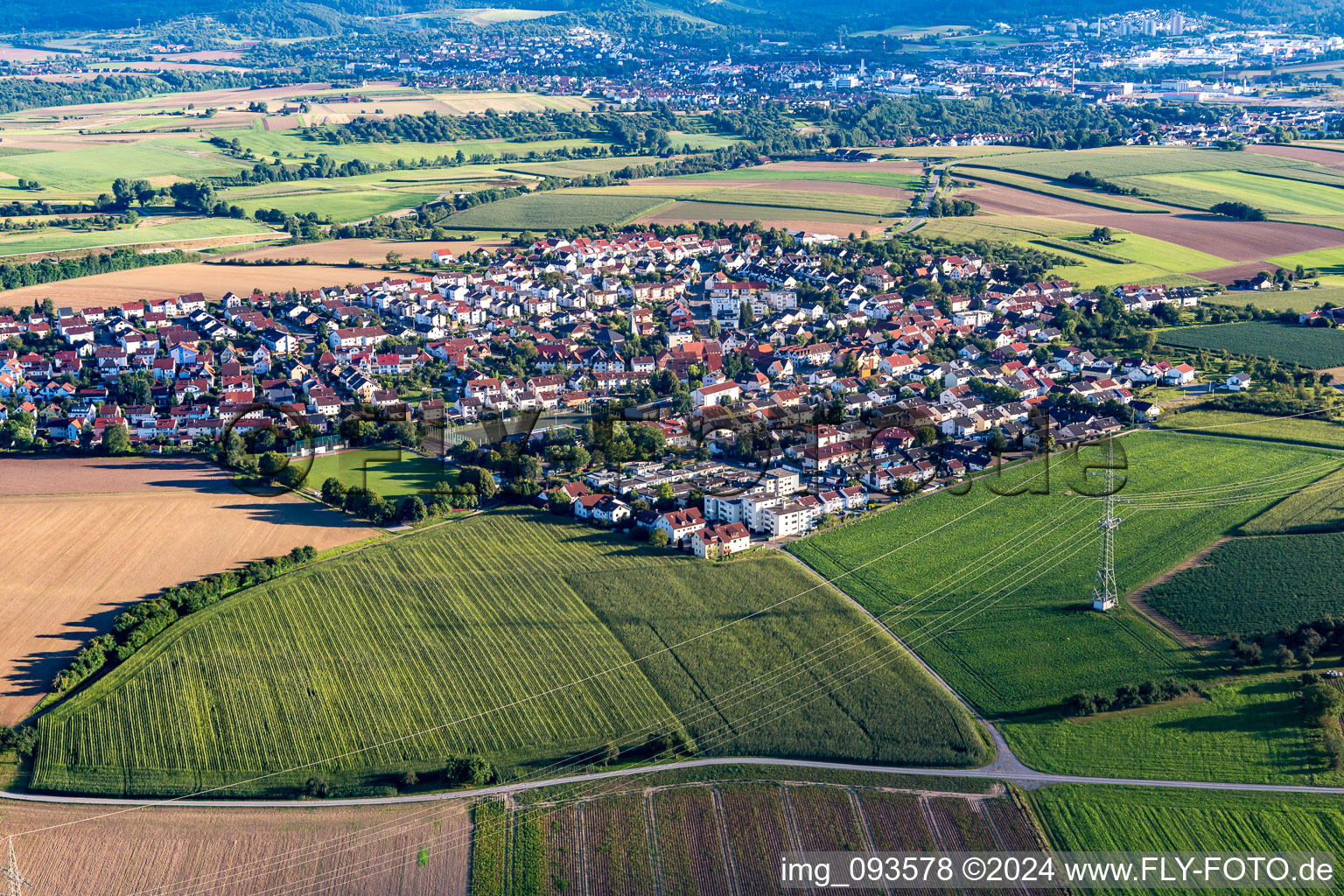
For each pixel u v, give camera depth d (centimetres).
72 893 19325
